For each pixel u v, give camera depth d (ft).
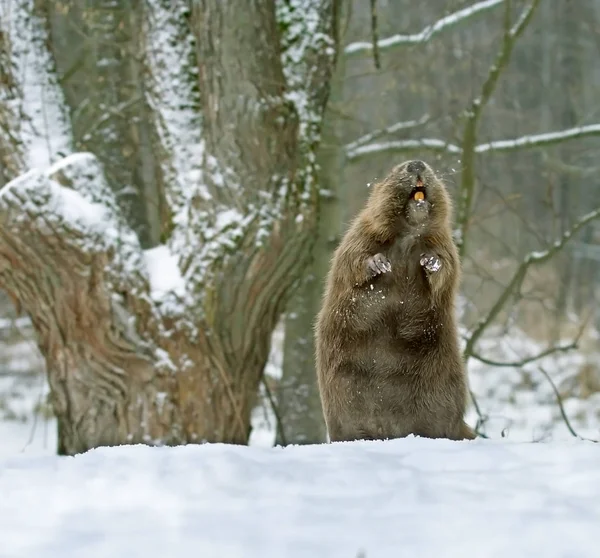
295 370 46.42
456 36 66.74
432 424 23.76
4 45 35.22
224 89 34.24
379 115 55.16
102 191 33.53
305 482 14.32
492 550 10.44
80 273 32.30
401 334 23.61
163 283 33.63
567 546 10.53
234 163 34.14
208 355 33.50
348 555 10.47
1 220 31.83
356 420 23.89
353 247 23.72
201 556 10.54
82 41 52.80
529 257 42.68
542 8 87.35
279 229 34.19
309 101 36.14
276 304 35.19
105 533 11.67
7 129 34.81
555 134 45.16
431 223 23.35
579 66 85.56
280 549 10.74
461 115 43.34
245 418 35.01
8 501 13.69
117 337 32.65
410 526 11.60
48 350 33.78
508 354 68.28
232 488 14.02
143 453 16.98
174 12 36.29
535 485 13.75
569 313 81.61
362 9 67.62
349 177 55.06
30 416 56.03
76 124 47.88
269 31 34.65
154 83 36.11
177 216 34.71
